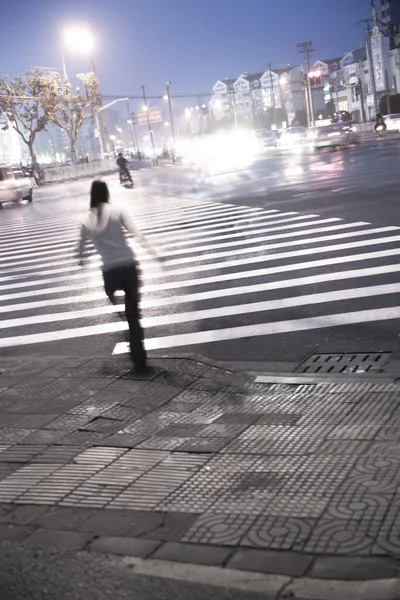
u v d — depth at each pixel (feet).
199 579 10.72
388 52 325.42
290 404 18.47
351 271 33.47
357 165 93.45
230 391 20.07
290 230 47.91
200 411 18.63
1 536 12.84
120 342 27.04
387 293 28.89
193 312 29.96
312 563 10.76
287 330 25.94
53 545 12.28
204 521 12.56
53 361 24.50
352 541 11.18
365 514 11.95
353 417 16.87
